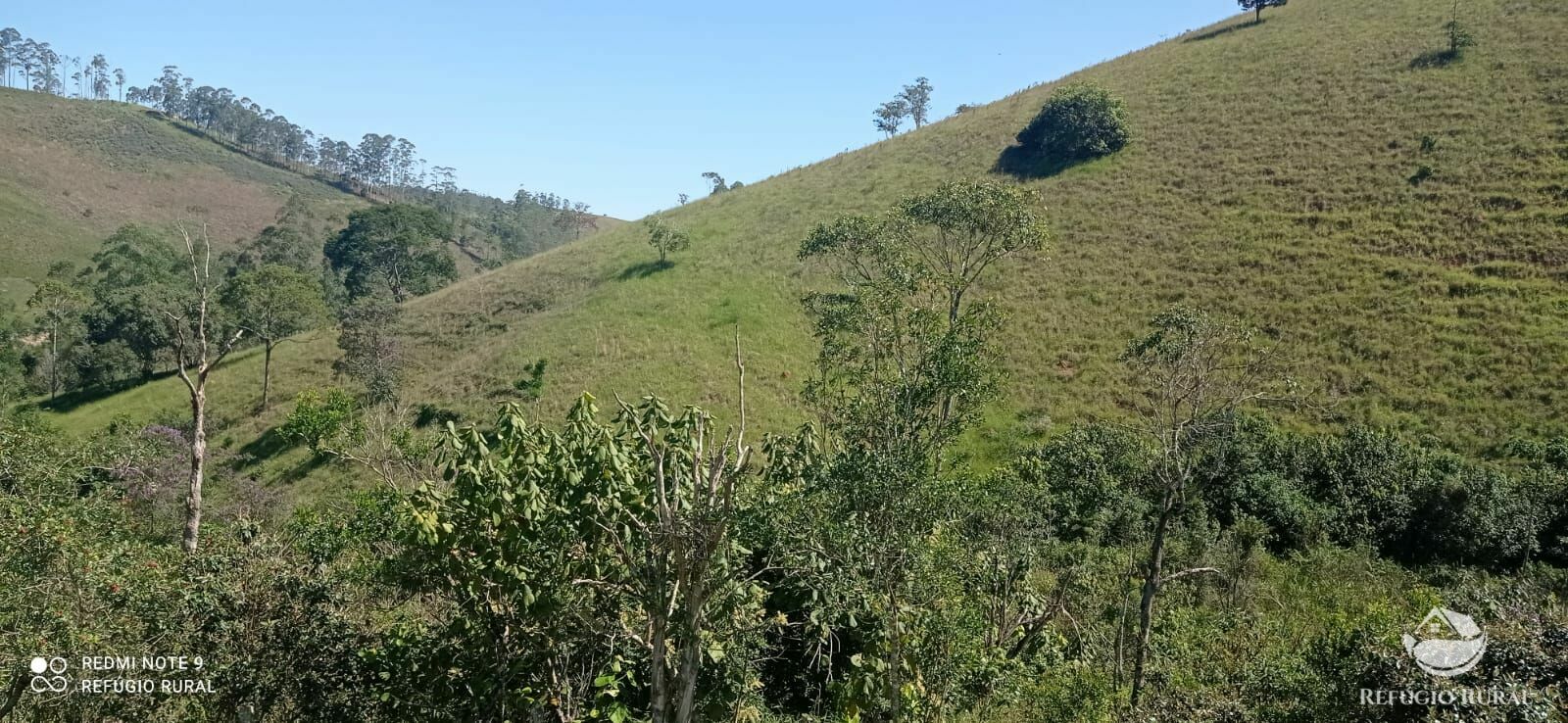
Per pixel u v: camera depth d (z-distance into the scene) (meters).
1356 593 19.84
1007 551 13.66
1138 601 17.91
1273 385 30.84
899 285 14.02
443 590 11.07
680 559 8.95
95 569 10.68
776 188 66.44
